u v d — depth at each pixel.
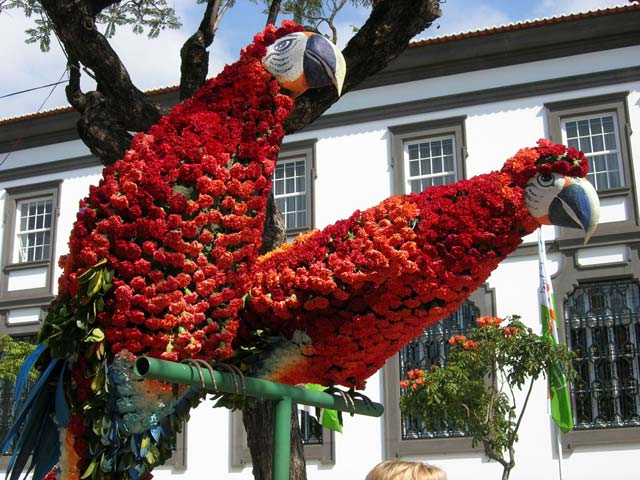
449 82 15.20
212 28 6.41
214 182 3.28
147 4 8.52
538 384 13.23
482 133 14.80
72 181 17.47
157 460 3.31
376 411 3.94
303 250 3.61
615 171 14.12
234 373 3.38
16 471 3.42
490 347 10.09
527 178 3.54
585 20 14.35
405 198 3.61
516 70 14.88
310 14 8.92
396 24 5.56
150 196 3.20
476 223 3.49
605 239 13.74
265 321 3.59
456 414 10.16
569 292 13.68
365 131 15.52
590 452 12.86
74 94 6.04
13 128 17.81
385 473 2.58
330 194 15.43
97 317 3.18
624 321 13.31
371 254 3.43
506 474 10.28
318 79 3.59
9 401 16.16
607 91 14.33
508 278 13.93
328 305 3.52
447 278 3.46
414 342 14.07
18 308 17.22
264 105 3.56
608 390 13.05
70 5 5.70
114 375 3.16
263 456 5.89
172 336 3.16
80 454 3.24
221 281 3.28
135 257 3.15
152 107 5.91
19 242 17.72
